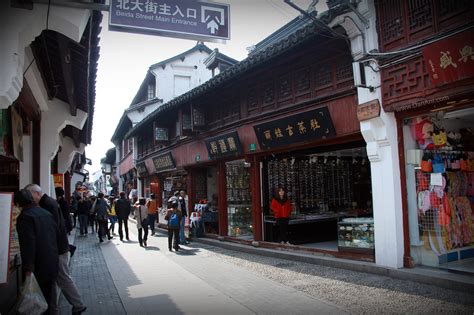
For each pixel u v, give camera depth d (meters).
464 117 7.58
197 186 15.40
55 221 5.04
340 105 8.11
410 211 7.22
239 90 11.47
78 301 5.25
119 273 8.65
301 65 9.18
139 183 24.48
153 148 19.80
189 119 13.93
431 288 6.11
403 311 5.16
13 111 6.21
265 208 11.16
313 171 11.73
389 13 7.05
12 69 4.14
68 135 13.99
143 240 13.31
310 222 11.11
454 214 7.52
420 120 7.25
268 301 6.03
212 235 13.59
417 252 7.23
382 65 7.05
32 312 4.18
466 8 5.79
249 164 12.12
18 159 6.81
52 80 7.29
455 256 7.33
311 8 7.29
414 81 6.59
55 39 5.21
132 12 4.59
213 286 7.15
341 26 7.47
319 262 8.55
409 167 7.26
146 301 6.30
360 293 6.13
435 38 6.16
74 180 33.47
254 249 10.70
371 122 7.21
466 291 5.80
